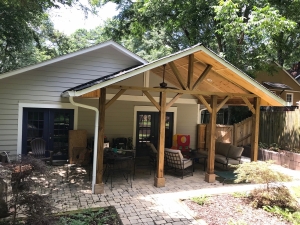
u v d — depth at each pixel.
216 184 6.68
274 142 10.41
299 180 7.22
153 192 5.86
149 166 8.61
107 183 6.47
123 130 9.88
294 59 15.73
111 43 8.64
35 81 8.02
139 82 9.29
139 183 6.57
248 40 13.62
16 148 7.92
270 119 10.68
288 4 11.24
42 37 16.45
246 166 5.33
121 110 9.80
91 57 8.70
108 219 4.34
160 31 18.53
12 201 3.68
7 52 13.84
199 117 11.27
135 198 5.42
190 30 13.53
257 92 7.10
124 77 5.39
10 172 3.66
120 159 6.37
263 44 11.57
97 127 5.70
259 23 9.86
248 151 10.82
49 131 8.46
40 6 9.01
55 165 8.11
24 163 3.67
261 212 4.80
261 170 5.11
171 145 10.81
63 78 8.37
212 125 6.89
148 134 10.45
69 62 8.41
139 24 15.14
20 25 11.53
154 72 9.22
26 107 7.98
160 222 4.30
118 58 9.09
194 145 11.20
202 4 12.22
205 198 5.43
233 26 10.36
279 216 4.61
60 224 3.89
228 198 5.55
